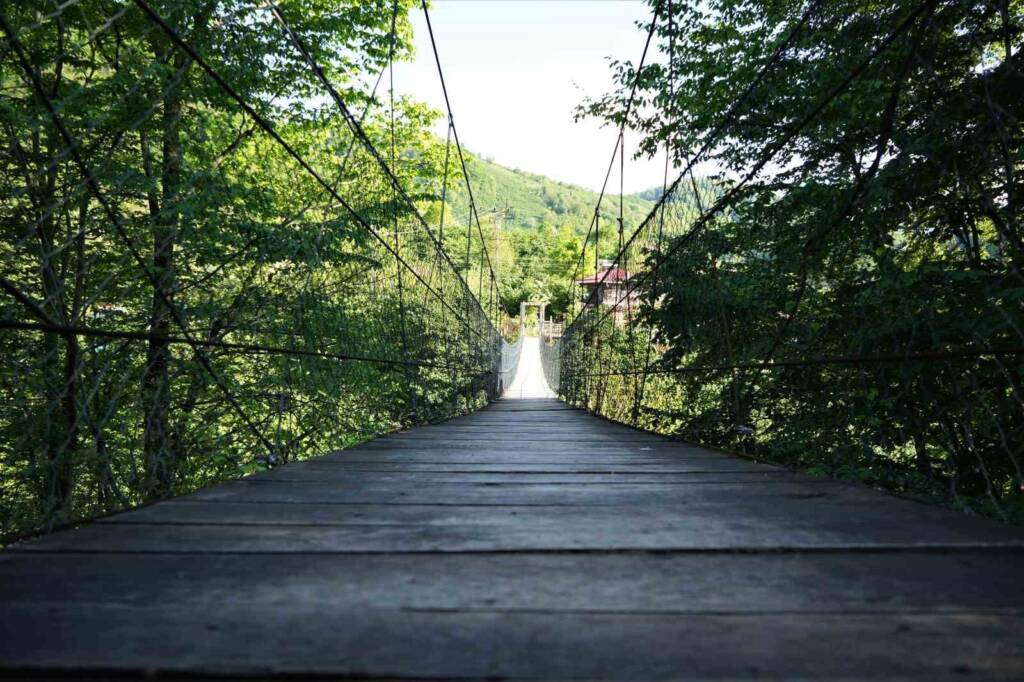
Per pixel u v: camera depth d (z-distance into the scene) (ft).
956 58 6.32
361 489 5.64
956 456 6.28
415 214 17.33
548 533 3.83
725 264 10.21
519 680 1.84
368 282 14.51
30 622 2.26
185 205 10.27
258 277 11.96
